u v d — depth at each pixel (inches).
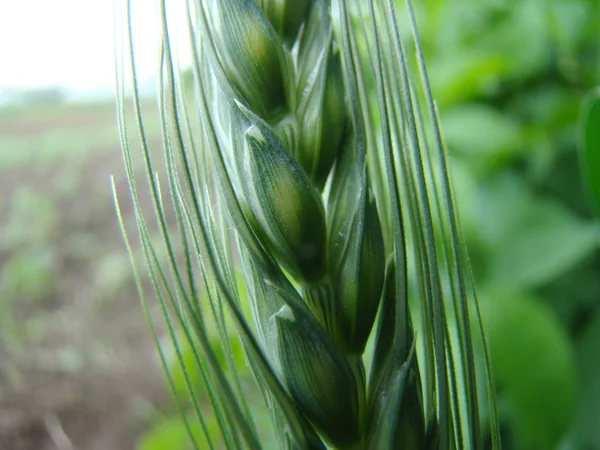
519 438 2.1
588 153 1.9
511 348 2.1
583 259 2.7
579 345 2.4
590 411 2.3
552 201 2.7
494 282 2.6
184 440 2.7
